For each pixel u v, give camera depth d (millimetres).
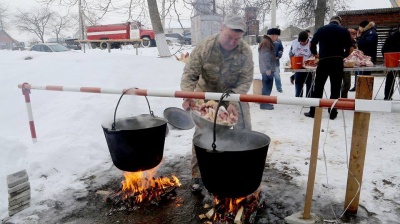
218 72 2820
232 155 1840
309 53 7402
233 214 2410
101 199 2875
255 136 2225
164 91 2682
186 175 3355
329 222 2385
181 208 2674
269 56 6434
